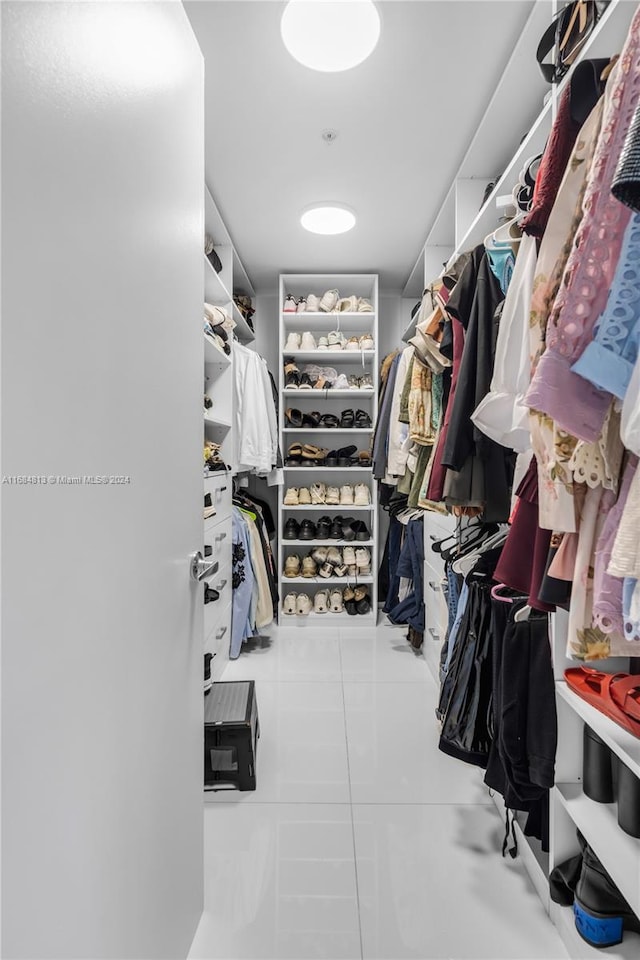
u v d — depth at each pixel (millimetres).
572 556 801
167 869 825
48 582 497
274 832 1333
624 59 602
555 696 1060
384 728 1854
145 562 732
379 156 1856
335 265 2920
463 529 1792
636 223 590
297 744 1747
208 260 1995
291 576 3080
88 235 567
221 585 2236
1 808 428
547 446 758
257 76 1444
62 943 513
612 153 614
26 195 460
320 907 1102
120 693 649
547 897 1092
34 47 469
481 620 1279
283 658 2531
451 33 1304
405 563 2662
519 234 1155
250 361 2650
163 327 805
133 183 686
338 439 3420
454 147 1803
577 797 1046
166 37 810
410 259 2826
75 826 541
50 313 498
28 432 467
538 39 1264
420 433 1767
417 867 1218
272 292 3402
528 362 936
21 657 456
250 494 3383
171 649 845
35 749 474
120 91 644
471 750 1262
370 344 3064
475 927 1061
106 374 611
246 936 1030
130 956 677
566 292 655
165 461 816
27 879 459
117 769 641
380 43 1338
